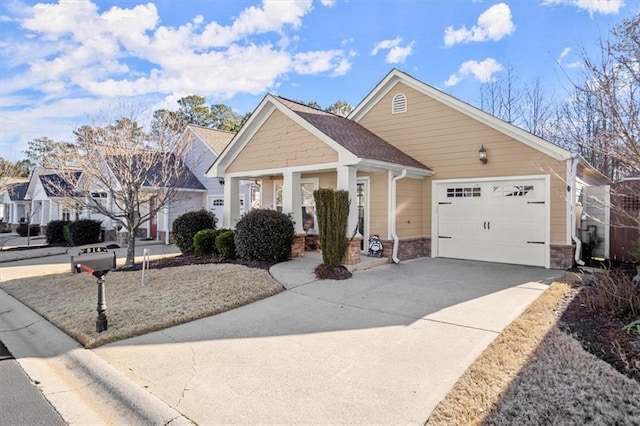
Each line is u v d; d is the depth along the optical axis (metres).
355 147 9.84
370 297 6.89
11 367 4.49
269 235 9.58
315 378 3.85
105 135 11.34
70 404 3.60
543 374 3.73
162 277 8.66
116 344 4.91
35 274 10.44
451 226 11.41
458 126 11.18
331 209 8.59
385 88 12.71
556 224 9.62
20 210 32.41
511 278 8.35
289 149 10.73
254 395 3.53
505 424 2.95
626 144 4.86
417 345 4.64
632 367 3.79
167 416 3.22
